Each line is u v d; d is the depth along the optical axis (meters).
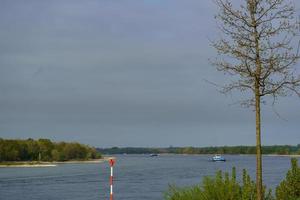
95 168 173.62
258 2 16.55
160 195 62.44
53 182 97.50
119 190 72.38
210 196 17.97
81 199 61.56
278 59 16.56
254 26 16.61
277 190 19.03
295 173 19.09
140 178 103.00
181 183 78.44
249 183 17.78
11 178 112.50
